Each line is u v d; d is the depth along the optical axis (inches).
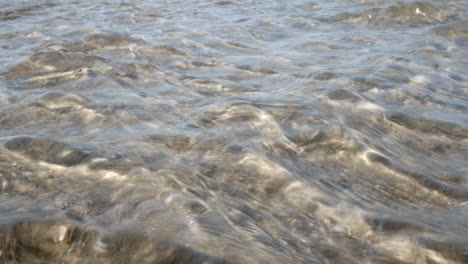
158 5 309.4
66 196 81.4
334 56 185.5
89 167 91.1
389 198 85.0
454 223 76.5
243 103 127.0
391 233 74.4
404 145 105.7
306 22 253.3
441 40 206.7
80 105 125.7
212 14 277.3
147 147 101.2
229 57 185.8
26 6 300.5
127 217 74.3
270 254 67.0
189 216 75.1
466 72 160.6
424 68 163.8
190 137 107.1
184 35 219.9
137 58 180.9
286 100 130.8
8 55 181.2
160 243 67.6
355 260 68.2
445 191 86.4
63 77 152.9
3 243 69.2
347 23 251.3
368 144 104.0
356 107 125.1
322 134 108.3
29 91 138.3
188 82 152.5
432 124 115.6
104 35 213.5
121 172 89.2
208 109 124.5
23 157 95.4
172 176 88.4
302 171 93.7
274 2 318.0
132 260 65.6
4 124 113.3
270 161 96.6
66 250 68.2
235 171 92.7
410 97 133.6
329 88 140.1
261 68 168.9
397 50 192.2
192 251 65.8
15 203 79.4
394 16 253.9
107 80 151.4
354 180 91.0
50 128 111.3
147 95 138.0
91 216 74.8
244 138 106.6
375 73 155.3
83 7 300.8
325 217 79.0
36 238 70.1
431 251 70.0
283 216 78.9
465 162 97.9
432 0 277.1
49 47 195.2
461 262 68.1
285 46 205.2
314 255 68.8
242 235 71.2
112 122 116.0
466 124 115.6
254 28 239.5
